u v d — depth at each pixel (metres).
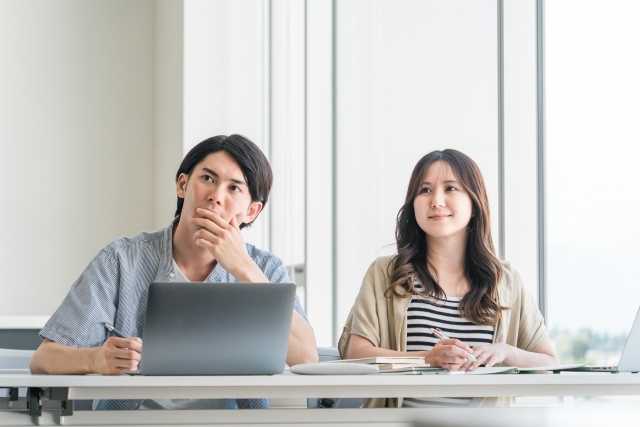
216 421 2.50
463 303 3.72
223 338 2.53
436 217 3.71
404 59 5.02
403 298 3.76
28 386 2.36
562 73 4.33
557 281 4.34
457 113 4.74
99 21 7.93
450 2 4.81
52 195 7.76
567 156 4.28
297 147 6.41
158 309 2.47
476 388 2.58
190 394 2.45
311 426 2.54
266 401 3.43
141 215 7.93
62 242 7.76
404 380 2.49
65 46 7.84
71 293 3.22
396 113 5.05
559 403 3.29
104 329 3.23
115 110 7.93
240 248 3.21
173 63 7.18
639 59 3.83
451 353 2.81
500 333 3.71
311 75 5.94
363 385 2.50
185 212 3.29
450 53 4.80
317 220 5.87
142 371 2.51
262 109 6.95
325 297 5.84
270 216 6.71
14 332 5.34
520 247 4.45
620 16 3.95
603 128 4.04
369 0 5.32
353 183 5.30
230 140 3.30
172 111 7.19
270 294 2.54
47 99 7.78
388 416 2.58
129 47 7.99
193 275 3.36
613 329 3.97
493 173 4.57
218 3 6.93
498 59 4.58
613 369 2.90
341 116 5.31
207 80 6.89
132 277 3.29
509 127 4.50
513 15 4.53
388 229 5.12
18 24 7.74
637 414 2.74
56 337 3.12
